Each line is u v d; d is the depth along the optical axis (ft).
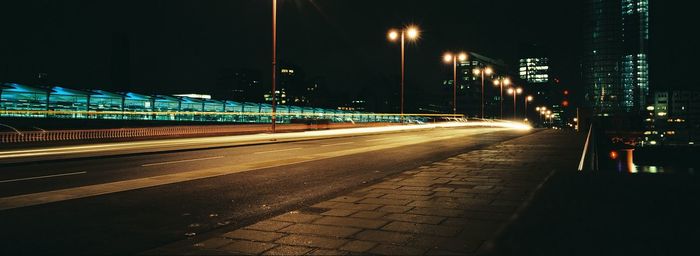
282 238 18.54
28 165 49.37
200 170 43.80
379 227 20.12
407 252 16.47
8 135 72.08
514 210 23.44
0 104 178.70
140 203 27.09
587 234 10.78
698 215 12.54
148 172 42.55
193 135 106.01
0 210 25.04
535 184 31.60
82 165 49.26
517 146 65.36
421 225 20.44
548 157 48.96
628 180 18.06
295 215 22.65
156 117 207.00
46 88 194.39
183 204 26.81
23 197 29.04
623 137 122.83
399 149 68.80
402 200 26.30
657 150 192.03
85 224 21.76
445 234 18.89
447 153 61.31
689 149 185.88
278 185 34.14
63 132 79.92
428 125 180.75
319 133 120.78
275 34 96.48
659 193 15.51
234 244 17.80
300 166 46.60
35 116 150.82
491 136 105.50
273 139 95.30
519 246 9.84
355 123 165.07
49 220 22.58
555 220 11.93
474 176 35.63
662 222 11.90
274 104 97.19
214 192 31.04
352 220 21.48
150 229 20.72
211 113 132.57
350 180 36.65
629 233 10.96
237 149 71.82
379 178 34.99
